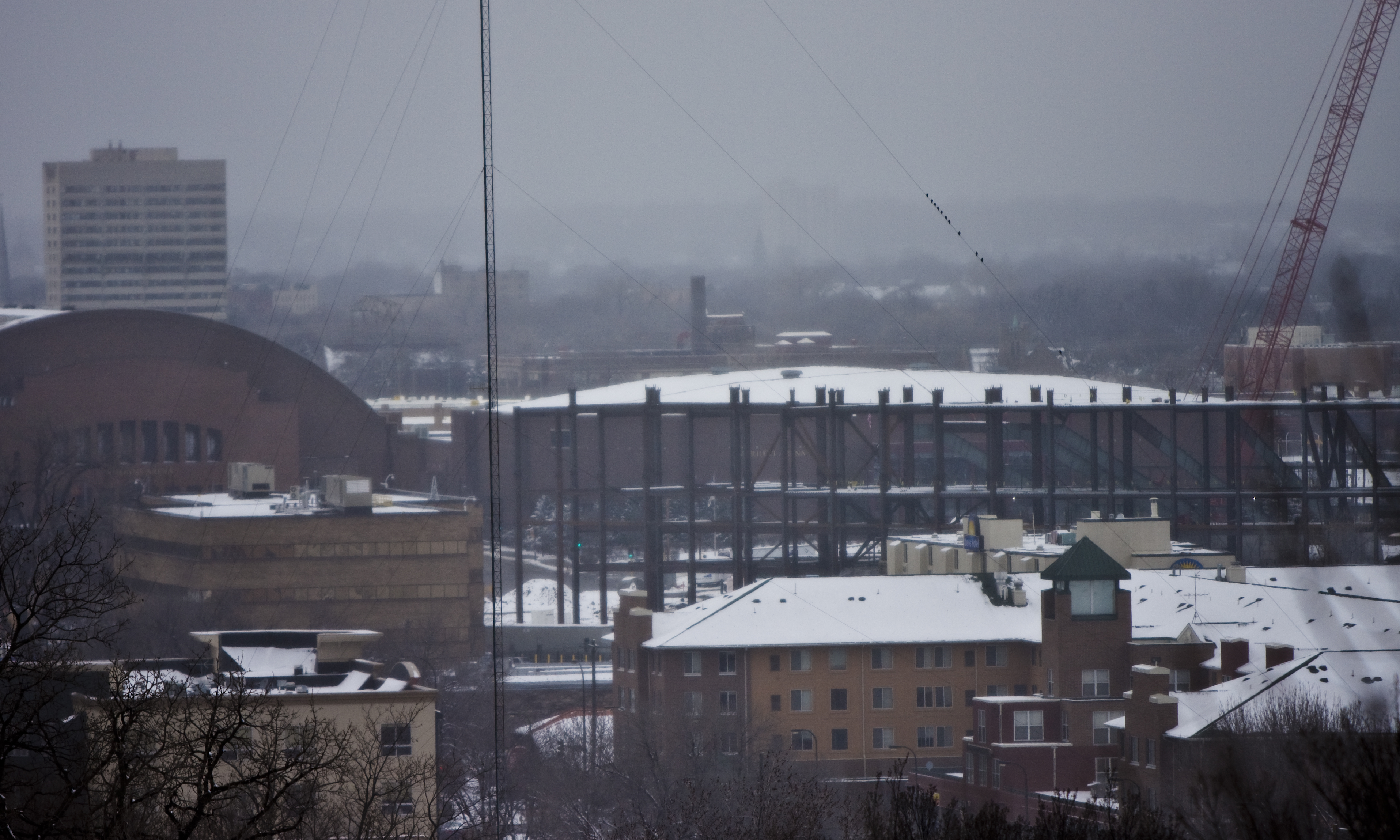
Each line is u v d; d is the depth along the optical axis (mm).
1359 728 186750
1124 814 162750
